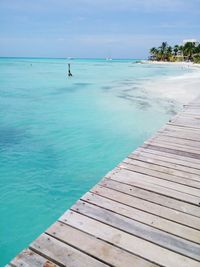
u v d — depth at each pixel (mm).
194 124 6223
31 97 18234
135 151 4516
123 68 66188
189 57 103312
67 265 2082
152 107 13656
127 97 17094
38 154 8062
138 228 2527
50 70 53375
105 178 3533
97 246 2289
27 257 2152
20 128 10828
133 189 3248
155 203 2951
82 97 17828
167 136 5336
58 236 2396
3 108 14609
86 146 8742
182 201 2998
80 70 54938
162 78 32094
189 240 2383
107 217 2684
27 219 5027
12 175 6680
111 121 11539
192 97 16062
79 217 2676
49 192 5887
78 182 6406
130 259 2164
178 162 4047
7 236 4570
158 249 2271
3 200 5562
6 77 34500
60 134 10016
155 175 3615
